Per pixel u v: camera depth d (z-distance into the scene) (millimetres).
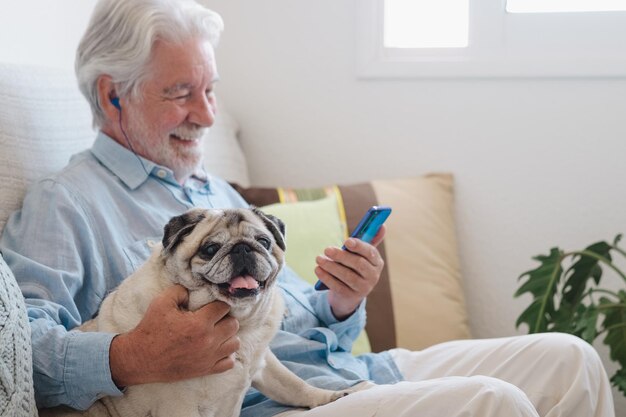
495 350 1596
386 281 2162
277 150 2568
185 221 1241
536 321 2057
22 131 1611
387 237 2219
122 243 1514
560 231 2381
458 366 1617
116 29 1592
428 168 2461
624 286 2324
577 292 2061
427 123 2445
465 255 2449
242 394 1324
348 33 2467
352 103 2494
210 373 1232
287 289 1688
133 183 1605
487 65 2357
